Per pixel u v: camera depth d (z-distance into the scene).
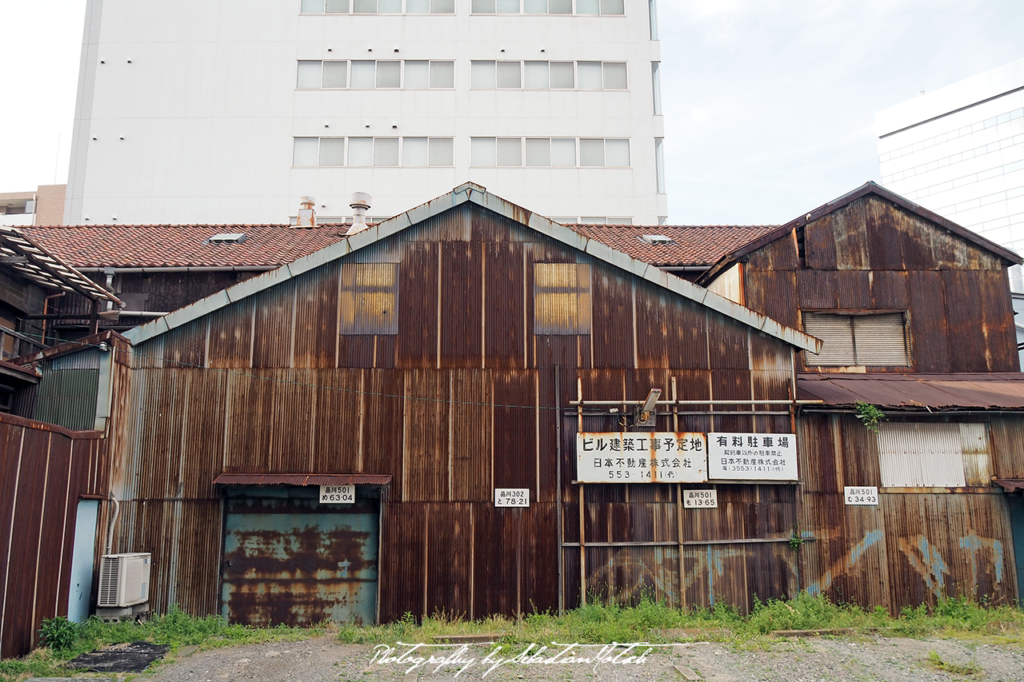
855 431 13.35
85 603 11.09
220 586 12.16
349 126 35.31
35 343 13.23
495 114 35.72
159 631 11.05
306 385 12.70
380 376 12.79
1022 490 12.94
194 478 12.36
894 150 99.94
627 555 12.45
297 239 18.80
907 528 13.14
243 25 36.03
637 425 12.70
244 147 34.97
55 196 51.56
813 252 15.69
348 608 12.23
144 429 12.44
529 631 11.17
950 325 15.59
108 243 18.03
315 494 12.47
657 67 36.75
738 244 18.52
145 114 35.09
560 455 12.70
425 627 11.47
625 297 13.18
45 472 9.95
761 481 12.66
